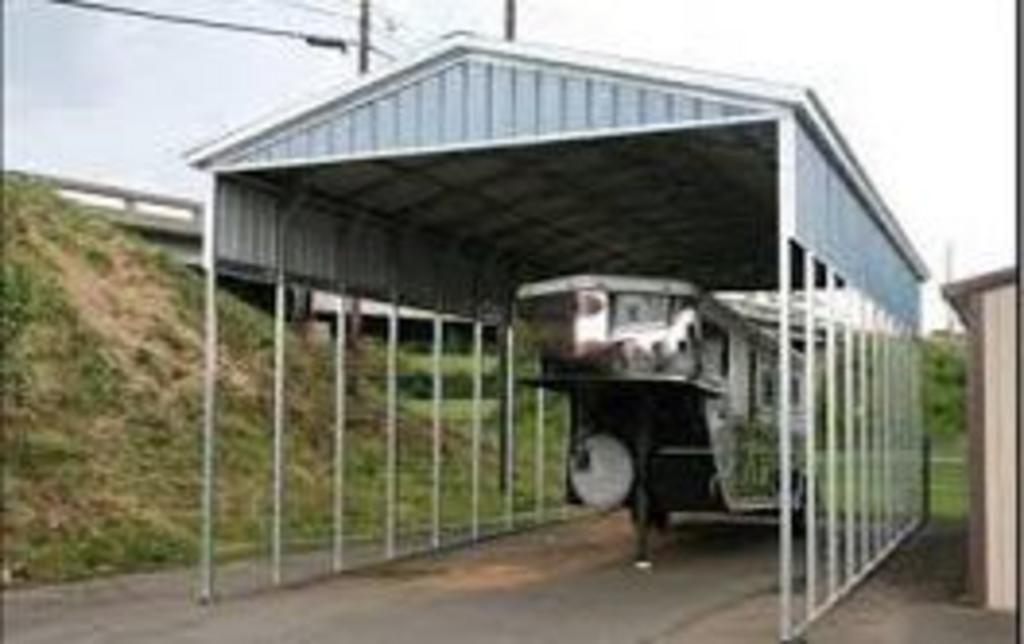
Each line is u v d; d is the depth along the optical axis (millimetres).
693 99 16578
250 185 19203
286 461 28203
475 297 25359
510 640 15203
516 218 22500
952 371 55281
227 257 18703
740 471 23906
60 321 27719
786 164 15984
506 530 27406
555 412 36594
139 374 28375
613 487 22297
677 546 24922
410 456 32750
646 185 20453
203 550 18453
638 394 21906
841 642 15141
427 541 25188
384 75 17922
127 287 31344
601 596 18641
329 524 26438
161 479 25438
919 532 28375
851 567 19484
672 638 15383
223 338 32094
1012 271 17578
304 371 33375
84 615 16734
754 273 27531
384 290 22172
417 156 18125
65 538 21641
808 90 16047
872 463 22547
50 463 23656
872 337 22688
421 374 38125
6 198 31141
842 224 19344
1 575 19562
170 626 15930
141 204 37094
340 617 16641
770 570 21625
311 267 20312
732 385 23625
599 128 17062
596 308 21031
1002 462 17719
